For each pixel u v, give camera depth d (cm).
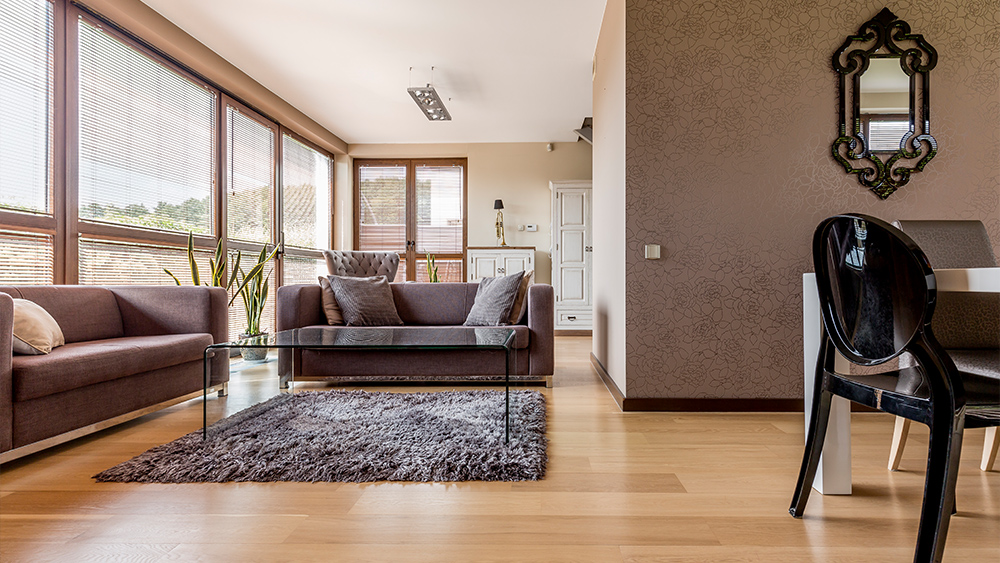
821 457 156
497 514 141
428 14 346
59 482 163
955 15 249
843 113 251
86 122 313
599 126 374
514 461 175
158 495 153
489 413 241
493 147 688
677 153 256
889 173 251
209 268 423
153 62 366
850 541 126
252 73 446
